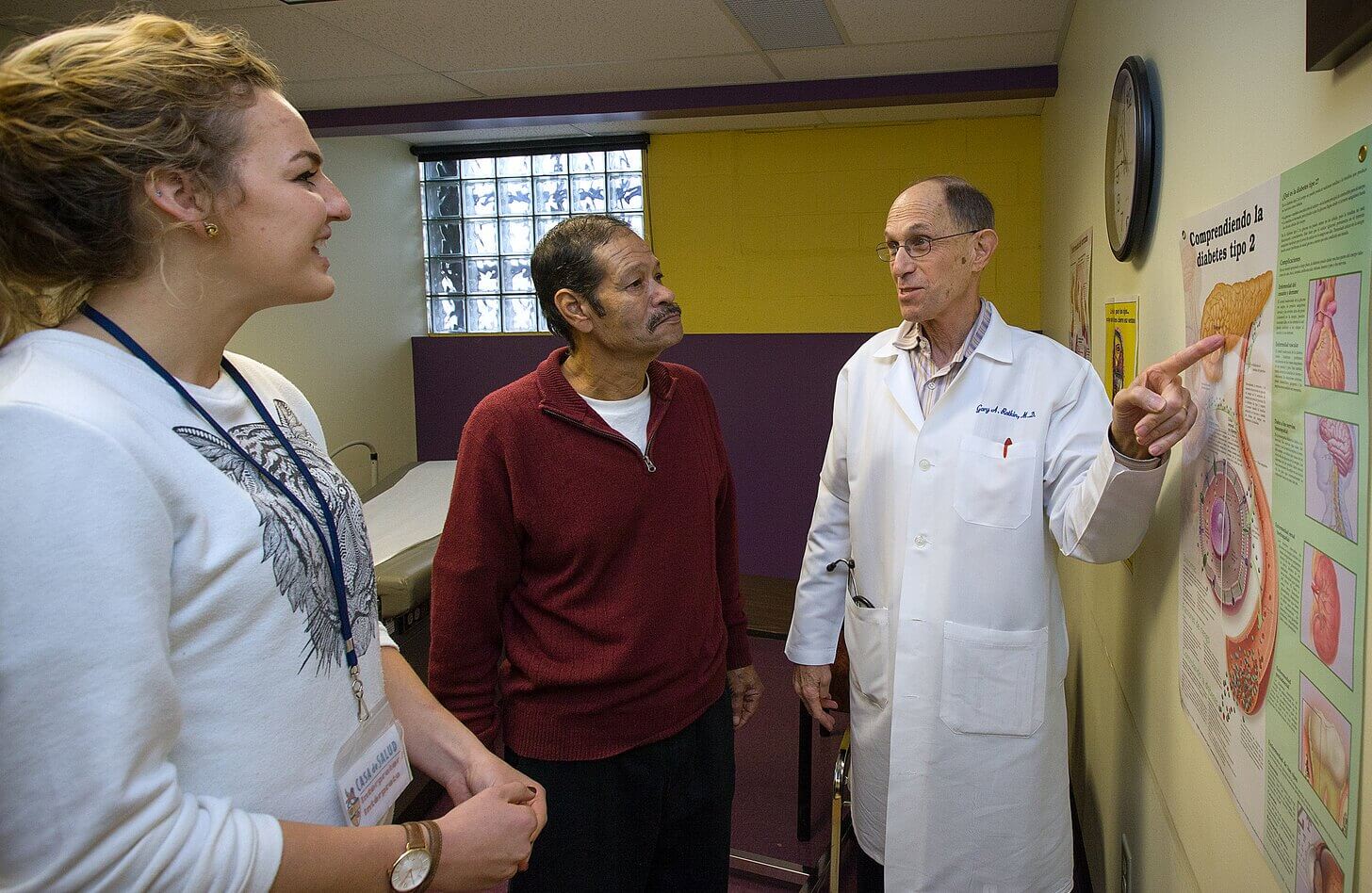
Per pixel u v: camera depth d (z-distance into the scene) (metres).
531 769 1.47
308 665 0.75
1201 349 1.00
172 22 0.70
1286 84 0.82
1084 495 1.28
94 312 0.67
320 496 0.82
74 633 0.54
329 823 0.76
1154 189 1.41
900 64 3.13
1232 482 0.99
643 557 1.45
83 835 0.54
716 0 2.44
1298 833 0.80
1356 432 0.66
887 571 1.63
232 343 3.72
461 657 1.47
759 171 4.46
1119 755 1.72
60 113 0.61
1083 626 2.24
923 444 1.56
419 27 2.61
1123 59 1.68
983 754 1.50
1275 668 0.85
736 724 1.79
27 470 0.54
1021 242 4.18
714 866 1.64
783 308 4.53
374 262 4.61
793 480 4.60
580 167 4.71
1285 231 0.81
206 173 0.67
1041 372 1.51
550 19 2.56
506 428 1.43
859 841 1.74
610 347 1.46
